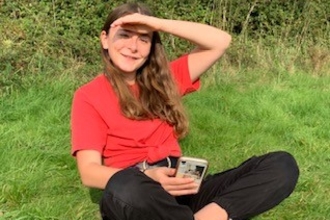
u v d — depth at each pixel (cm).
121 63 302
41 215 347
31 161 418
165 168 286
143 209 265
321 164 446
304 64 746
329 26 795
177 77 327
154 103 311
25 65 609
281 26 779
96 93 306
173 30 310
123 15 304
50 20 681
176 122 317
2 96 544
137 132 307
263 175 295
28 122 492
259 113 555
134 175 268
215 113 548
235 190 293
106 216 282
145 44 303
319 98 614
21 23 672
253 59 721
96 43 670
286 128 520
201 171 281
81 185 389
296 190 396
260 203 295
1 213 352
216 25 751
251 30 780
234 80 663
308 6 791
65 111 518
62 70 620
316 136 509
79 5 696
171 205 269
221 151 461
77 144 295
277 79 679
